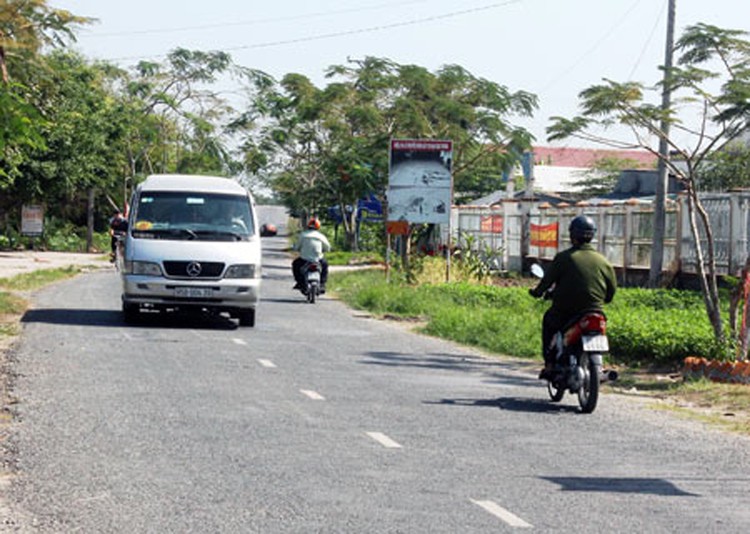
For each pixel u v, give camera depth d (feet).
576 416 83.30
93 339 121.60
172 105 513.04
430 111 349.00
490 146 349.00
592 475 61.26
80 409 77.15
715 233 212.23
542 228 311.06
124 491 54.44
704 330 125.49
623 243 257.34
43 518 49.29
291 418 76.38
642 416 84.99
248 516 50.14
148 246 140.56
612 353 127.95
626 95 120.57
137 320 144.77
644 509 53.67
